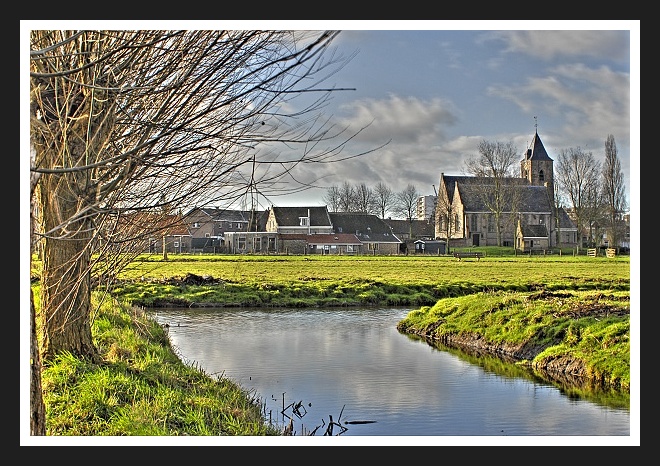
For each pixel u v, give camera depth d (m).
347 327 25.59
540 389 14.76
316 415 12.52
